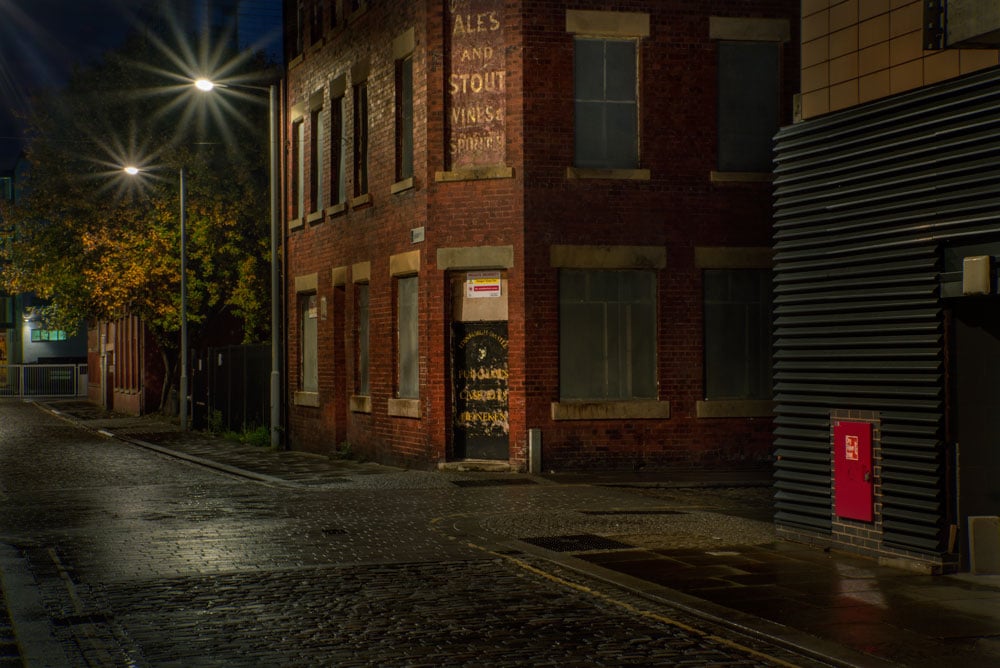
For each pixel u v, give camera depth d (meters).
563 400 18.33
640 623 7.85
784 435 11.12
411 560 10.41
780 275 11.03
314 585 9.23
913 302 9.47
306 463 21.14
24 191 43.06
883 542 9.82
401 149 20.06
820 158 10.62
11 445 26.95
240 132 37.19
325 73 23.53
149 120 37.06
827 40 10.62
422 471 18.62
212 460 22.09
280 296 26.61
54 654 7.01
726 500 14.85
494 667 6.71
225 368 31.80
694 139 18.62
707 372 18.78
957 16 8.38
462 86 18.58
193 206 36.06
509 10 18.20
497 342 18.62
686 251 18.58
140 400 43.41
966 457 9.35
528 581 9.40
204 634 7.55
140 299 37.56
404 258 19.53
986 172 8.80
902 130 9.59
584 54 18.47
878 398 9.91
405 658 6.91
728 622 7.70
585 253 18.20
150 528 12.48
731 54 18.88
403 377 20.20
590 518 12.98
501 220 18.20
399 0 19.78
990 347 9.45
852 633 7.32
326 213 23.25
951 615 7.83
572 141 18.30
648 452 18.41
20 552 10.87
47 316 44.59
